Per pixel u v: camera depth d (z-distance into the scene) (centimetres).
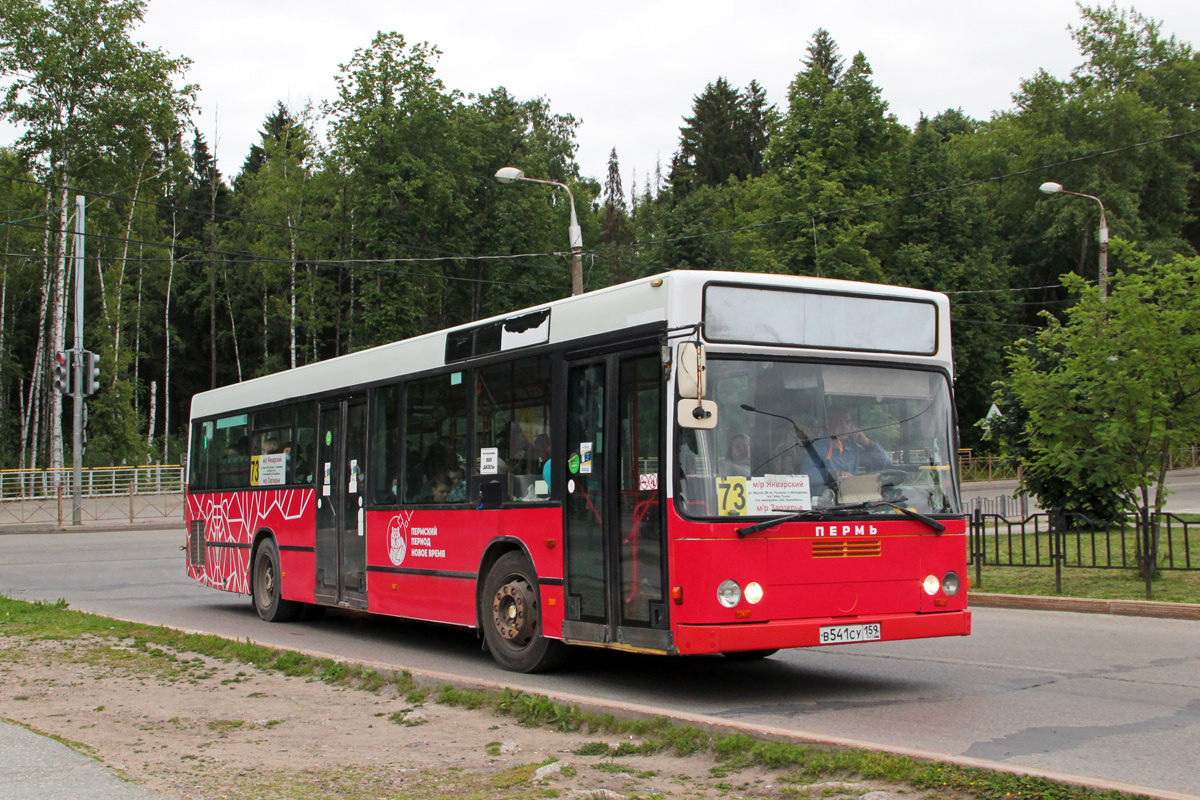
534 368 1002
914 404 907
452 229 5759
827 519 843
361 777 626
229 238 7125
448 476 1127
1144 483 1567
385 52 5291
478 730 741
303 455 1445
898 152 5753
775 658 1096
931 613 879
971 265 5578
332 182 5903
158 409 7825
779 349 857
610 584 886
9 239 5391
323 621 1516
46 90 4469
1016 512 2997
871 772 569
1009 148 6278
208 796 586
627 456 877
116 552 2772
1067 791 516
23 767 649
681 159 9538
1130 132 5628
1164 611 1323
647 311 867
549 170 6875
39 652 1124
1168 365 1459
